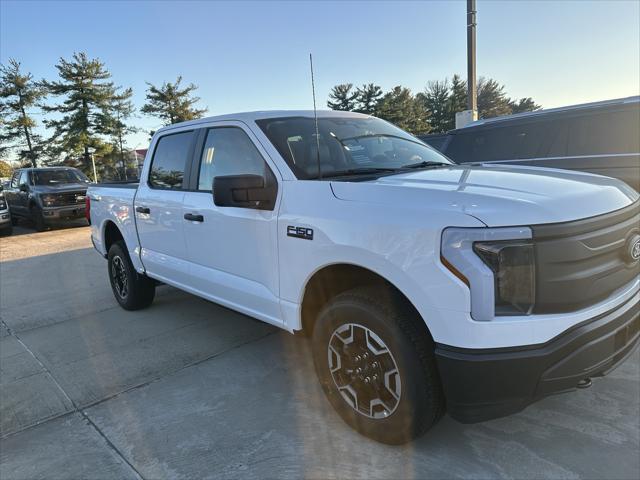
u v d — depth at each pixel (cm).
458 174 266
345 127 341
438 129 7175
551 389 199
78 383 347
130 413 302
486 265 191
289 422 281
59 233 1329
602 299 214
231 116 335
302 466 240
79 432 284
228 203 275
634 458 230
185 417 293
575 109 525
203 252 352
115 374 359
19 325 494
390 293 229
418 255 204
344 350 254
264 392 319
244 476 236
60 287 660
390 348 225
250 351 389
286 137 302
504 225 191
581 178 256
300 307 274
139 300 501
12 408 316
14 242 1195
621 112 489
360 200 236
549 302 195
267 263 290
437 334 203
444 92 7131
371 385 242
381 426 242
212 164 346
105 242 526
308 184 265
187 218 360
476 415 208
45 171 1463
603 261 214
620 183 262
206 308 510
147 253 438
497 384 196
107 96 4581
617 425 256
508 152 569
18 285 691
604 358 208
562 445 243
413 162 326
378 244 219
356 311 237
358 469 235
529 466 229
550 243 194
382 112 5956
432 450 246
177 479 237
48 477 245
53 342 436
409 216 210
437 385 220
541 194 214
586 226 203
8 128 4497
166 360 379
